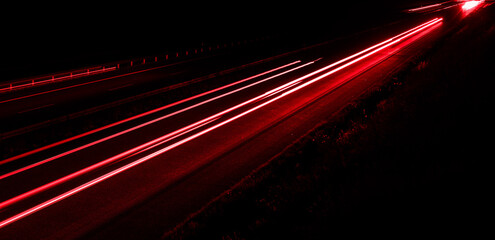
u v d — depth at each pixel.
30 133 17.03
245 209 9.60
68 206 10.46
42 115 20.34
